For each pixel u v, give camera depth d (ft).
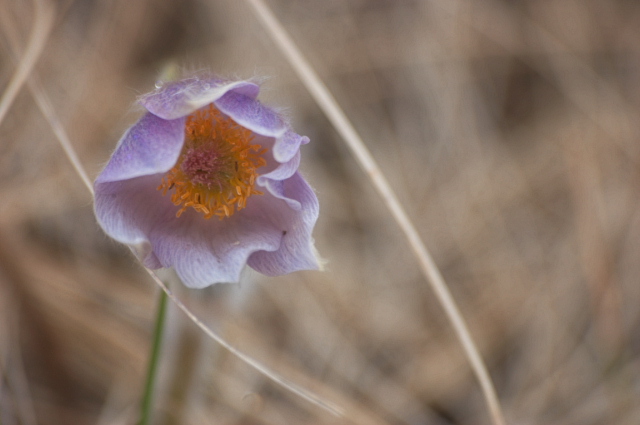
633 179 1.95
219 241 1.50
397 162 1.96
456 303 1.86
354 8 2.10
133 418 1.67
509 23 2.16
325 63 2.00
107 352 1.72
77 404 1.71
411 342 1.83
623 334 1.83
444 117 2.01
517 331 1.85
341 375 1.80
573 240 1.90
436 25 2.07
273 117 1.50
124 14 1.88
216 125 1.54
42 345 1.69
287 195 1.51
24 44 1.75
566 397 1.81
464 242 1.90
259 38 1.94
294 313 1.81
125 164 1.47
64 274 1.74
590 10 2.24
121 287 1.76
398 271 1.88
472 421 1.79
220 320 1.61
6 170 1.75
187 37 1.94
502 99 2.15
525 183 2.00
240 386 1.73
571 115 2.11
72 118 1.80
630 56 2.23
